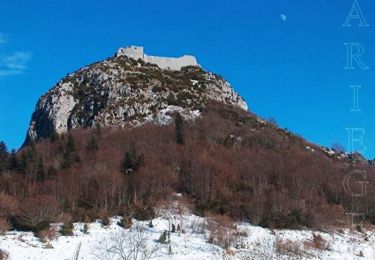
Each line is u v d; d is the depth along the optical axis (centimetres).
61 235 6238
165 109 15212
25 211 6656
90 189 8381
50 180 9081
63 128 15575
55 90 16850
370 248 7506
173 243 6350
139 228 6650
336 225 8581
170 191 9025
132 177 9138
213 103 16188
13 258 5225
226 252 6219
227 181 9675
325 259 6562
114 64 17300
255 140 13300
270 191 9269
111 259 5519
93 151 11288
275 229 7650
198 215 7912
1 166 9775
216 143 12762
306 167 11400
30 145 11975
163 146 11850
